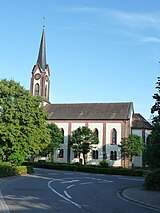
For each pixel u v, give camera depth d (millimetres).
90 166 60688
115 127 77062
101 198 20234
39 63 88500
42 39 90062
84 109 82750
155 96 18281
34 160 72312
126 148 68875
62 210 14047
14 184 27016
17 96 41219
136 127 76812
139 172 53469
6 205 14789
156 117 19328
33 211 13344
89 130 72812
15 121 39031
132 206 17156
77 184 31078
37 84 87750
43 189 23938
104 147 76750
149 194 23969
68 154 78938
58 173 50062
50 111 84438
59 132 73438
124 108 79438
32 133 40875
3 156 40719
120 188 28891
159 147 20156
